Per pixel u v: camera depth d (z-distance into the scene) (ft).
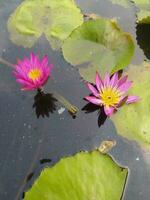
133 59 1.94
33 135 1.70
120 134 1.66
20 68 1.77
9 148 1.66
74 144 1.66
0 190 1.53
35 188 1.47
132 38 2.06
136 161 1.59
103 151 1.62
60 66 1.94
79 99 1.82
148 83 1.80
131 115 1.71
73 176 1.51
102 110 1.77
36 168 1.59
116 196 1.47
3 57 1.99
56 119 1.75
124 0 2.29
